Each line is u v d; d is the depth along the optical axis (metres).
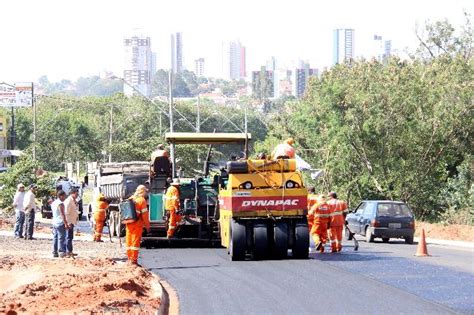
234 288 28.09
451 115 73.50
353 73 86.56
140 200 35.19
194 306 24.48
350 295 26.11
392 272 32.06
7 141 162.25
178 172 51.03
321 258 38.19
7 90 129.38
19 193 50.91
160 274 32.47
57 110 169.88
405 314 22.70
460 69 80.19
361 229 55.09
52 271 31.16
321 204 41.72
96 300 24.14
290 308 23.80
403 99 74.06
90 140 158.25
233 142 46.47
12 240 48.75
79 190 86.50
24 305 23.31
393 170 74.81
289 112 109.19
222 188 44.16
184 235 46.75
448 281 29.41
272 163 38.16
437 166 75.50
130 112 156.62
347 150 76.62
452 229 60.53
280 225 37.69
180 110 158.12
